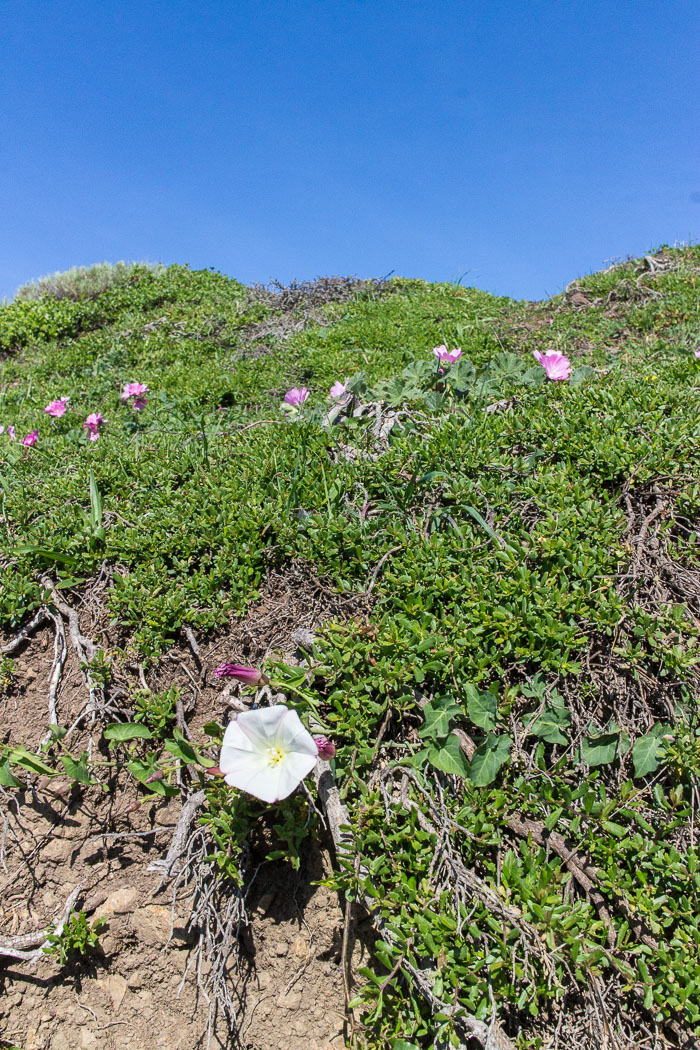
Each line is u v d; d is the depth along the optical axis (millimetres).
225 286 11070
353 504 3242
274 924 2279
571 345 6285
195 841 2328
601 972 1878
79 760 2588
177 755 2301
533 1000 1766
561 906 1847
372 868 2004
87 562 3156
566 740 2248
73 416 6020
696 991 1767
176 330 8742
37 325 9883
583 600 2484
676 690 2299
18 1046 2326
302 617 2824
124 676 2807
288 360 7207
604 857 2018
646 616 2359
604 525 2750
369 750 2240
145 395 5871
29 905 2479
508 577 2654
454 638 2443
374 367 6594
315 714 2299
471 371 4211
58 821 2576
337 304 9508
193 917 2240
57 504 3652
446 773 2209
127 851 2502
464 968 1812
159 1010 2285
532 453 3295
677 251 8938
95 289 11289
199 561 3195
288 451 3729
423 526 3029
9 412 6793
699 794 2061
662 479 2945
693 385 3887
